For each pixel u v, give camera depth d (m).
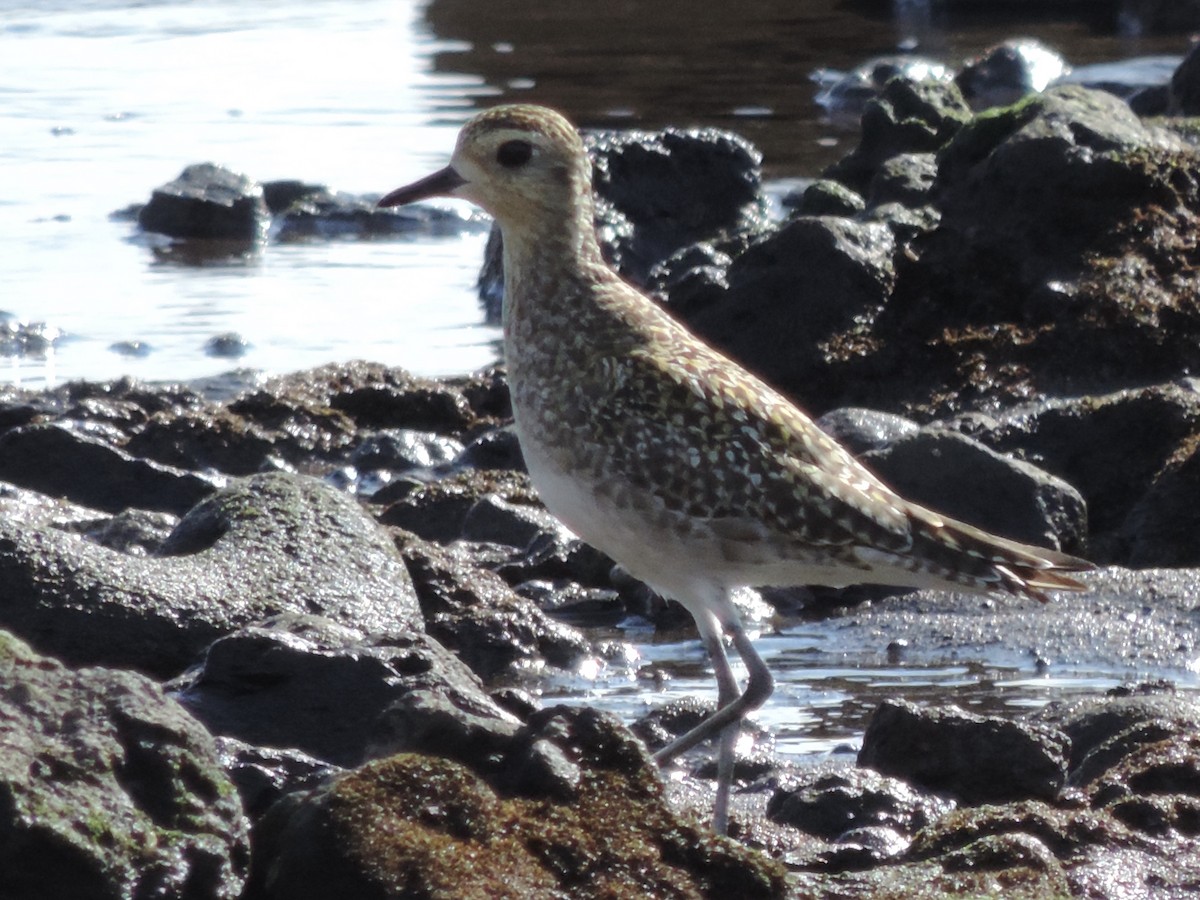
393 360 20.75
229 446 17.19
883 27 42.97
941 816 8.68
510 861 7.05
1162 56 38.56
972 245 18.44
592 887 7.06
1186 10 42.16
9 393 18.52
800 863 8.30
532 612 12.81
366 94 35.09
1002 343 18.00
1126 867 8.00
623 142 26.03
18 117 33.16
